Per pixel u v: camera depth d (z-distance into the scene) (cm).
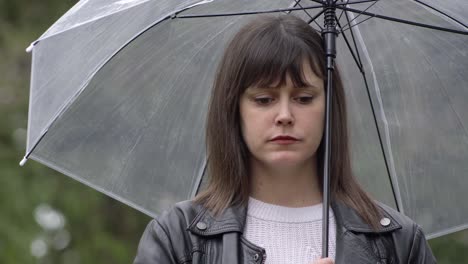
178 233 522
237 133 527
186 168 623
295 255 515
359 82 630
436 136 635
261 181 530
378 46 623
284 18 529
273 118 509
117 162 616
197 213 529
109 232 1518
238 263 505
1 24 1526
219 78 530
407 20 581
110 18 592
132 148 618
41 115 576
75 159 607
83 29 589
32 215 1402
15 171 1441
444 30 572
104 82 609
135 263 521
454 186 638
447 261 1480
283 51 510
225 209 522
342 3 566
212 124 533
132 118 617
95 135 611
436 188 639
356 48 614
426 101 630
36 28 1531
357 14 614
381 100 630
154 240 524
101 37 587
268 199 530
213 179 535
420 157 637
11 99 1514
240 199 527
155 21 572
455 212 641
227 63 525
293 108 512
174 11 562
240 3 606
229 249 508
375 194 643
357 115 635
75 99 604
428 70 625
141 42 606
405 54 623
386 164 637
